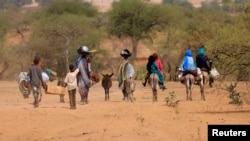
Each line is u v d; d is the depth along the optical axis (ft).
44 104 212.23
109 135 131.13
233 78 207.31
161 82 211.41
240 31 165.68
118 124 144.25
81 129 138.10
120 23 587.27
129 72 212.84
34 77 177.06
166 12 587.27
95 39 542.16
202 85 214.69
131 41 634.02
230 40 161.99
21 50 503.61
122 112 166.30
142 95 269.64
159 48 503.20
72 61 486.79
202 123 146.00
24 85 204.85
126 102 204.64
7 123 144.66
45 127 140.97
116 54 606.96
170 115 160.97
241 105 192.13
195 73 214.07
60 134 133.80
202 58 216.74
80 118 153.28
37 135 133.28
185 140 125.39
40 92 191.31
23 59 500.74
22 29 643.45
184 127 140.36
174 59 493.36
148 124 144.56
